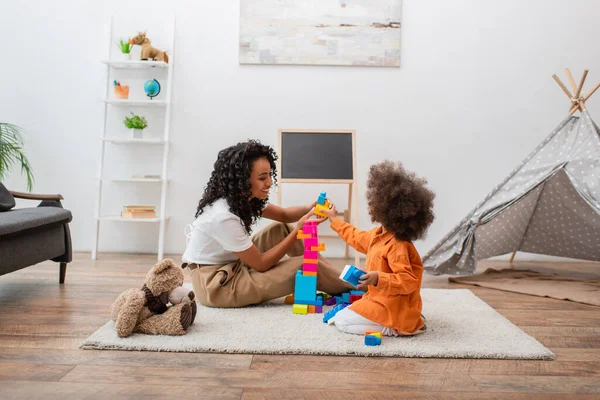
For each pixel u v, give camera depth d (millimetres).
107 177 3775
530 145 3832
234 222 2168
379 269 1939
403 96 3809
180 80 3807
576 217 3041
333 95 3807
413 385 1509
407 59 3801
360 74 3803
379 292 1934
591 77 3795
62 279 2770
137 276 2998
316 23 3771
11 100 3830
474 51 3797
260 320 2086
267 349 1746
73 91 3834
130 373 1555
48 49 3818
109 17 3809
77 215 3867
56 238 2662
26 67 3826
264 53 3781
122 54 3797
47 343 1803
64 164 3852
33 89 3832
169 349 1740
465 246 3023
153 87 3705
